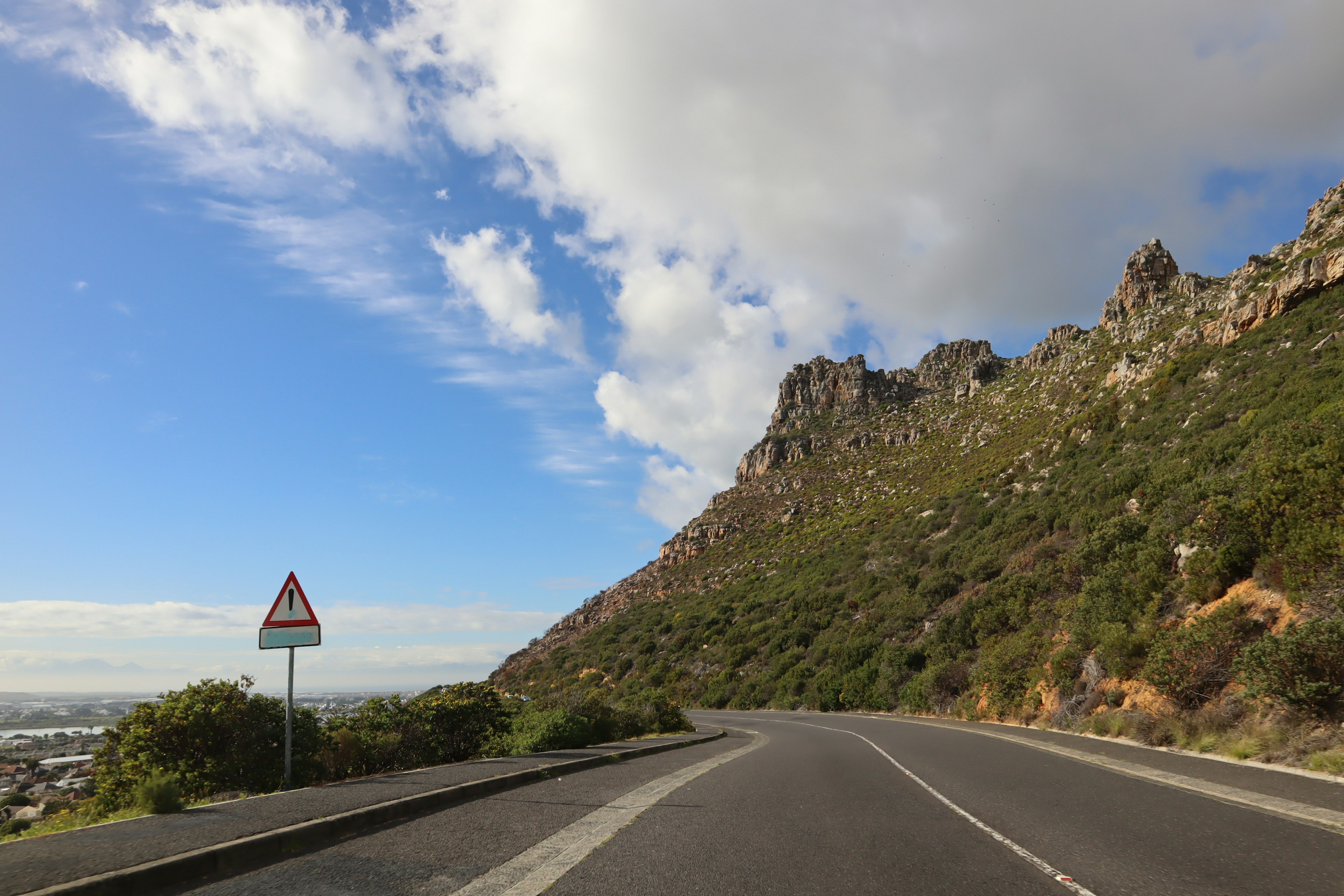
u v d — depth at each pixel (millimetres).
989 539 44625
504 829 7141
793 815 7863
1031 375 103250
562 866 5680
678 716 25312
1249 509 15156
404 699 14195
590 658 72312
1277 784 8266
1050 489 47875
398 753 12672
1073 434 55375
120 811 8430
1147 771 10047
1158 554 18766
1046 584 29031
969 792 9203
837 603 53344
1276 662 10516
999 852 5977
